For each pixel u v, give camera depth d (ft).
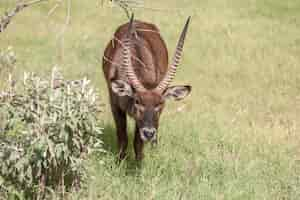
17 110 32.76
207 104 57.88
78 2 99.35
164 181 39.55
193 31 87.66
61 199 34.91
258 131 51.57
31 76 34.12
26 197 33.99
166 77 39.55
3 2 92.84
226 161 43.65
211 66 70.85
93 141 35.22
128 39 39.50
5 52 37.32
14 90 33.78
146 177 40.19
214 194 37.91
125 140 44.47
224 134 49.03
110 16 93.30
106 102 55.36
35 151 32.22
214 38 83.87
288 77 68.44
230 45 80.48
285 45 82.58
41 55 70.08
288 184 41.06
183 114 53.98
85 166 35.37
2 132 32.35
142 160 42.93
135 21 51.57
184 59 73.36
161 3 103.91
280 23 95.76
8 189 32.73
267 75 68.74
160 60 47.34
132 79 39.45
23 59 67.15
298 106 60.95
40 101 33.06
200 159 43.62
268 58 75.25
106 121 50.72
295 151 48.55
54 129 32.63
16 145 32.24
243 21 94.89
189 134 48.39
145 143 45.21
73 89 34.14
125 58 39.70
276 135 50.85
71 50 74.08
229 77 67.97
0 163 32.09
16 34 78.43
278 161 44.93
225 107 58.39
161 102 38.70
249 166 42.45
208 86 64.44
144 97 38.11
